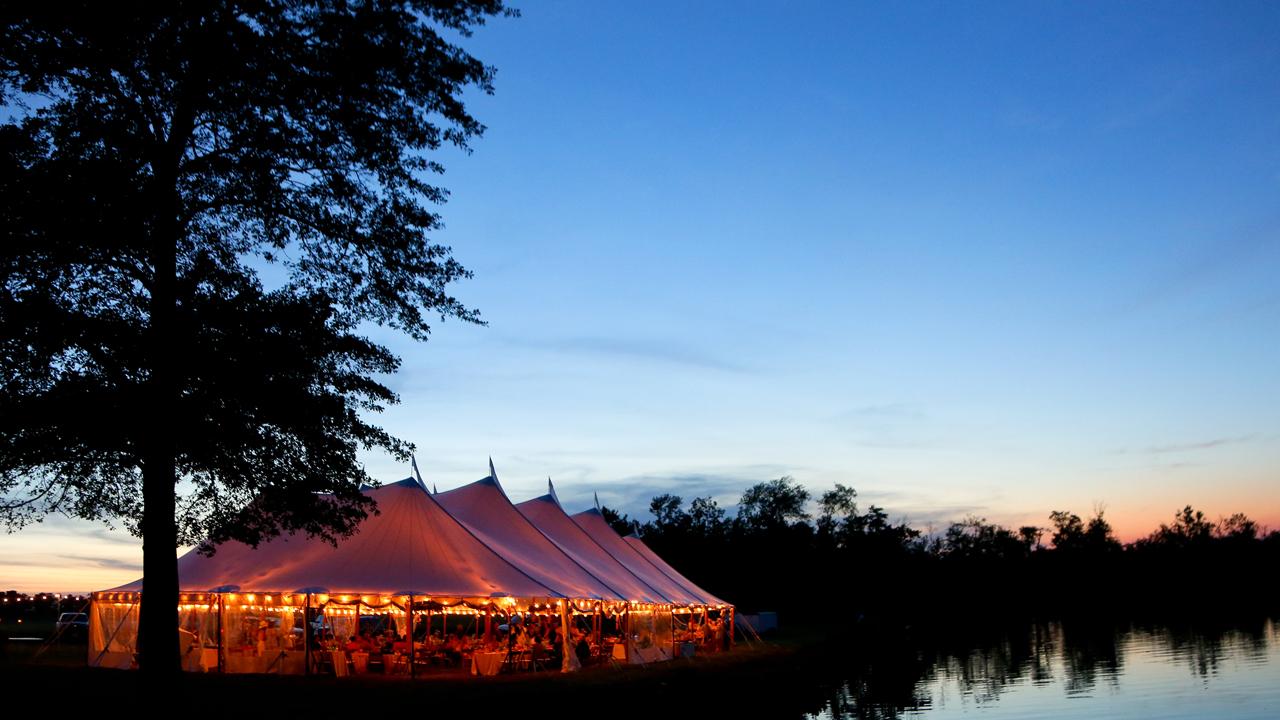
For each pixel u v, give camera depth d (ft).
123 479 64.28
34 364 55.98
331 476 65.16
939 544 496.64
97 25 55.62
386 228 67.10
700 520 388.78
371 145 65.41
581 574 105.09
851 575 361.51
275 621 87.81
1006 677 129.70
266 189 63.57
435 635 99.81
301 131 64.80
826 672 135.95
